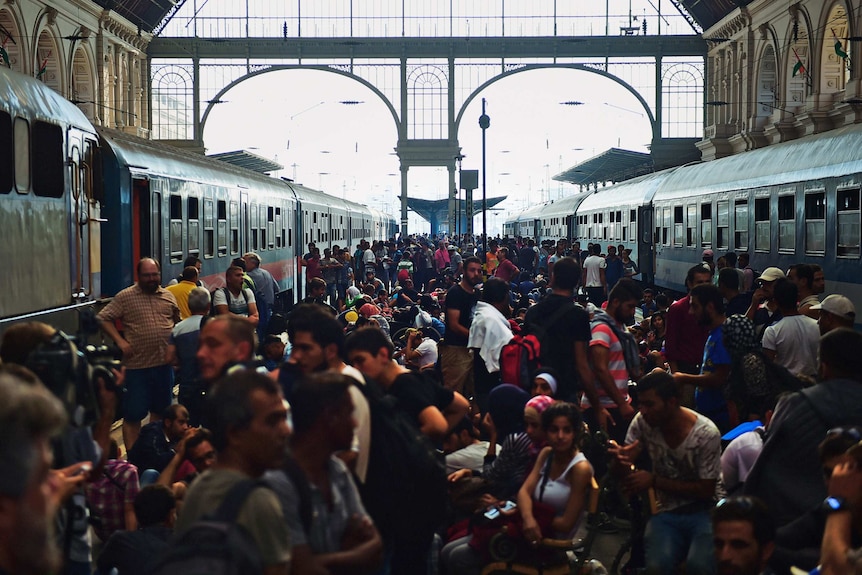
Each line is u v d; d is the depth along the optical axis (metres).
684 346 9.12
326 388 3.69
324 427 3.67
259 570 2.88
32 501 2.29
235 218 21.05
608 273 24.73
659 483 5.62
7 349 4.62
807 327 8.08
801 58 38.91
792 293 8.14
